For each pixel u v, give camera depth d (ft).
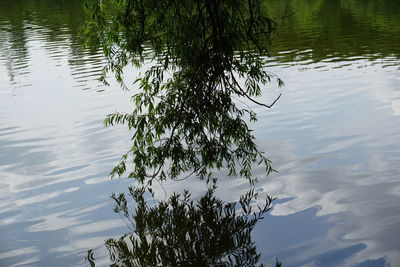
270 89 47.42
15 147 35.17
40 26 96.68
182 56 23.72
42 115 42.86
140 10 23.16
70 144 35.17
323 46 68.13
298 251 20.10
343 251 19.80
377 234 20.88
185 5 23.04
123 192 26.94
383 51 62.59
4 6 136.67
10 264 20.49
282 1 125.49
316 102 42.27
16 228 23.54
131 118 25.52
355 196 24.57
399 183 25.58
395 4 115.34
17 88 53.11
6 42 81.30
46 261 20.62
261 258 19.81
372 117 37.29
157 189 27.20
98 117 41.22
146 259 20.40
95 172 29.91
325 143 32.45
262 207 24.20
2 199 26.73
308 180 26.91
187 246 21.21
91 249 21.43
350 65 55.88
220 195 25.95
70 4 132.77
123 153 32.76
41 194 27.20
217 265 19.63
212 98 24.00
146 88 25.22
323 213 23.07
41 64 63.98
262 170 28.76
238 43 23.31
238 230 22.18
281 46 69.82
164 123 24.70
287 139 33.73
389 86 45.96
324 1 127.03
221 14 22.80
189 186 27.35
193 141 26.05
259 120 38.27
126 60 25.11
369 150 30.66
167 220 23.68
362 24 86.89
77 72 58.65
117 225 23.45
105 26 23.98
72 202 26.02
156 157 25.81
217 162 26.37
